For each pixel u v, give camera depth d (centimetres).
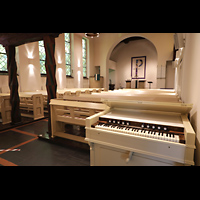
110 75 1738
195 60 139
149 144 129
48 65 324
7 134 350
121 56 1681
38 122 456
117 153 158
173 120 154
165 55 1018
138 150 134
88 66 1277
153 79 1528
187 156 115
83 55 1237
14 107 421
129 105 192
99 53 1283
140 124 149
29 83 782
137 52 1584
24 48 749
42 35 324
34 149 270
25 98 523
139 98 185
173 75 1047
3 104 423
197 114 128
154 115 176
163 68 1030
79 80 1167
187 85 187
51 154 250
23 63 748
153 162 141
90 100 272
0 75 662
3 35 353
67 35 1061
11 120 432
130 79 1655
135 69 1611
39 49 859
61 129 331
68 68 1095
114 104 198
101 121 169
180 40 219
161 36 1016
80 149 266
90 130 159
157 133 133
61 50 984
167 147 122
